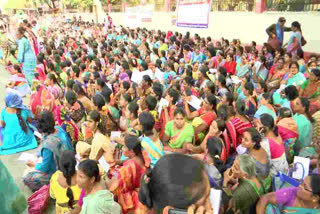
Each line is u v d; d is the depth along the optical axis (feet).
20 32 28.99
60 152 12.69
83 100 17.74
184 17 36.14
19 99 17.56
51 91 21.08
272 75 24.23
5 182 5.08
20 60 29.48
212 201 5.53
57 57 30.12
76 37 61.41
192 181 3.49
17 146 17.75
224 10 40.73
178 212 3.46
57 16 91.91
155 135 11.75
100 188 9.30
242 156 8.70
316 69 17.89
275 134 11.34
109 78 26.55
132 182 10.11
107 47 38.24
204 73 21.80
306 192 7.68
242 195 8.22
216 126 11.97
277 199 8.22
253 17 35.81
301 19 30.01
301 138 13.10
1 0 68.44
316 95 18.01
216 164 9.65
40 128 12.94
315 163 11.96
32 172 13.19
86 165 8.75
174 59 29.45
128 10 63.57
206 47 32.17
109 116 15.78
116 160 12.55
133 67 27.73
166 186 3.48
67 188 10.00
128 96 16.76
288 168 11.25
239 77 26.43
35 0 91.30
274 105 17.85
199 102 16.44
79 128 16.46
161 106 16.03
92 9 86.12
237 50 29.19
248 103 17.01
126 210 10.03
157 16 55.67
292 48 25.81
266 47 28.09
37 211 12.01
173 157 3.81
